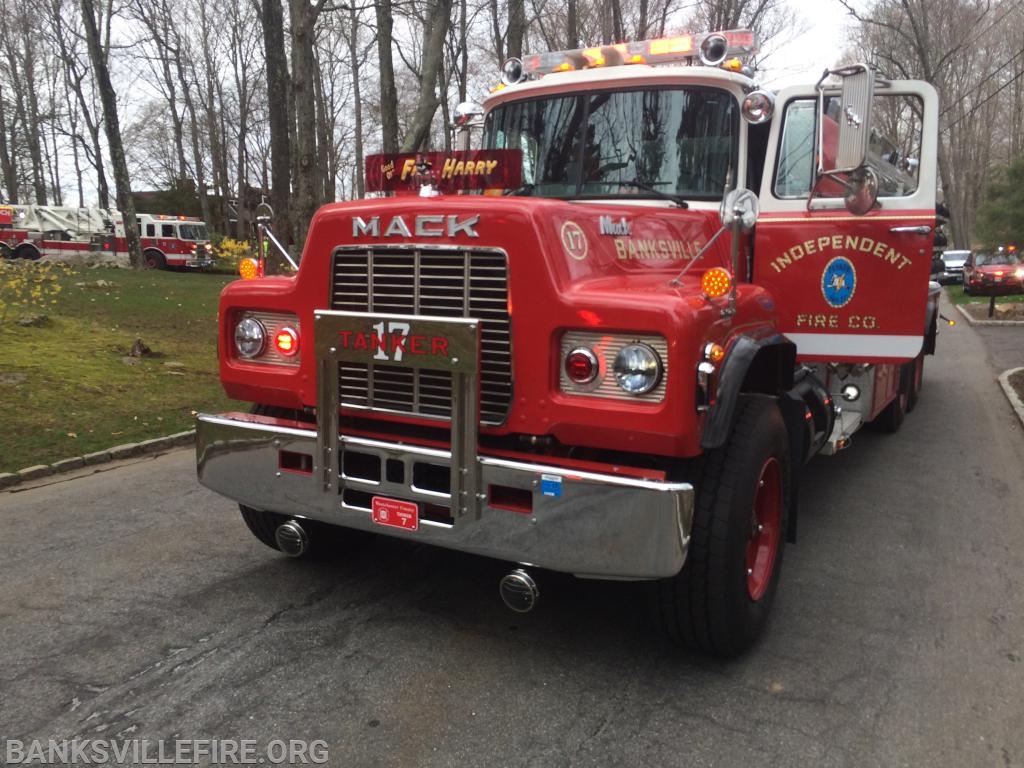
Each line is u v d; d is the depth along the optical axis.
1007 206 29.31
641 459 3.18
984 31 31.50
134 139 50.16
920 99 4.34
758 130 4.48
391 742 2.82
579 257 3.09
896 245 4.31
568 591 4.10
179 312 14.71
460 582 4.21
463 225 3.06
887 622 3.81
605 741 2.83
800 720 2.98
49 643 3.51
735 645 3.30
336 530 4.30
